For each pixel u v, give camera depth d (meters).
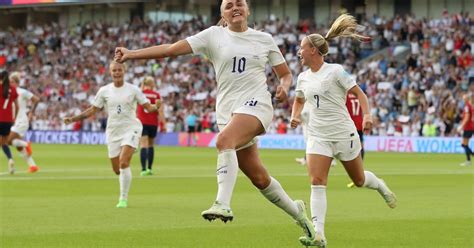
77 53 81.69
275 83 67.00
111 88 20.72
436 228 15.65
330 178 29.34
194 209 18.94
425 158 45.75
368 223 16.42
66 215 17.58
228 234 14.68
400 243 13.70
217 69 12.45
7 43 86.12
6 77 30.53
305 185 26.28
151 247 13.09
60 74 79.94
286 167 36.50
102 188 24.75
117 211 18.45
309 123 14.62
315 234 13.02
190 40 12.30
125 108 20.42
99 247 13.05
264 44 12.45
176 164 38.88
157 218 17.11
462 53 63.53
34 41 84.88
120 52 12.14
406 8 72.38
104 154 48.47
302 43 14.86
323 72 14.66
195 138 65.44
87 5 86.75
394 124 59.00
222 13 12.43
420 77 62.16
